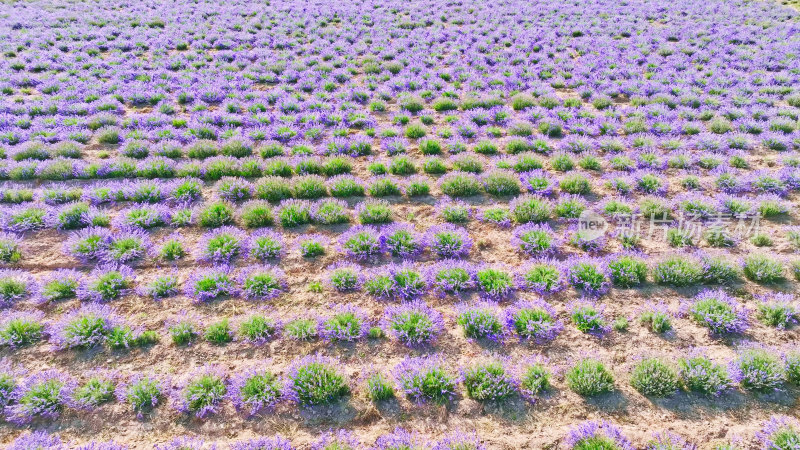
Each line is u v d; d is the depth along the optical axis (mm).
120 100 16969
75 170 12453
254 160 12906
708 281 9172
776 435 6352
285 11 28750
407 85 18453
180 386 7102
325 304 8609
